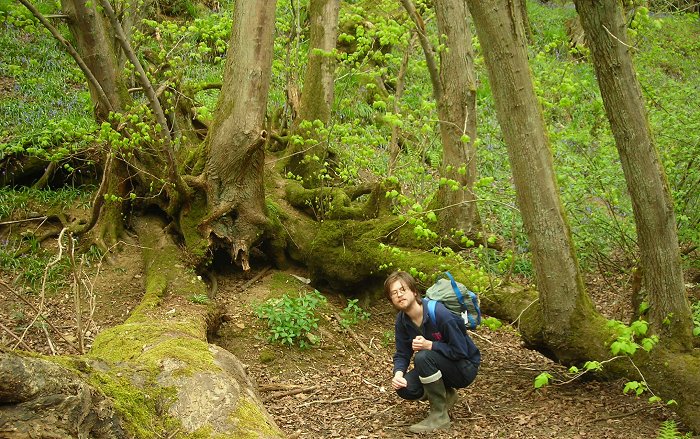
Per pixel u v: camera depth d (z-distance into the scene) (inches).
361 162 336.2
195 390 176.6
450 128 287.9
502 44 203.8
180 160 342.0
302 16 497.4
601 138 317.1
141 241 332.2
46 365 136.6
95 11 307.0
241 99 309.6
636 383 183.2
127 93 322.7
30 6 274.8
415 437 203.3
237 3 310.3
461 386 211.6
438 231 299.0
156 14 565.9
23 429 128.7
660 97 341.1
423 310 207.2
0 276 313.0
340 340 297.9
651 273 200.7
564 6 813.9
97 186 375.6
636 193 196.4
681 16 433.7
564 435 197.9
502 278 279.3
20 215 349.1
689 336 201.6
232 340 285.0
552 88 291.9
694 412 195.0
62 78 496.4
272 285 326.3
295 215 347.6
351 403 239.6
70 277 318.3
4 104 437.4
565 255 217.3
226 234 315.6
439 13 281.1
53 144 368.8
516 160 213.2
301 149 377.7
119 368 173.9
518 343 301.7
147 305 275.1
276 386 253.3
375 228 321.1
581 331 219.1
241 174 315.9
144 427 157.6
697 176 291.7
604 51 191.0
